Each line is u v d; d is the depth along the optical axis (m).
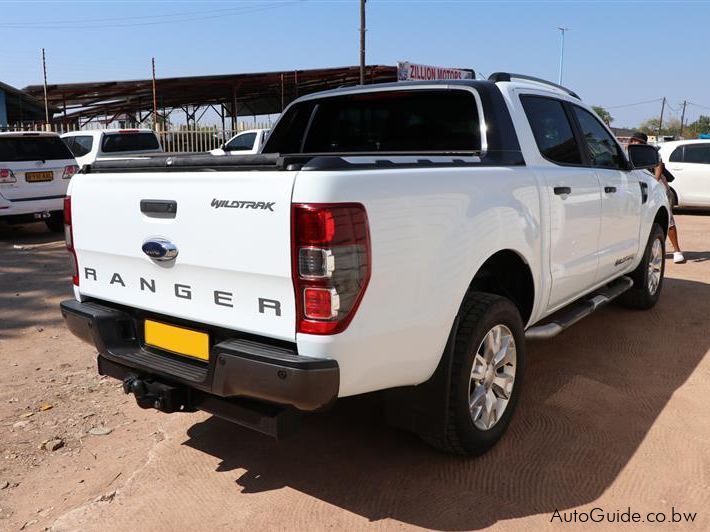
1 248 9.52
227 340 2.61
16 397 4.05
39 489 3.05
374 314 2.49
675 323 5.47
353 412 3.77
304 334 2.39
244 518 2.79
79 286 3.30
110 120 32.78
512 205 3.26
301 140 4.68
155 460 3.28
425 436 3.05
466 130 3.87
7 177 9.49
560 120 4.17
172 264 2.77
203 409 2.83
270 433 2.59
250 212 2.45
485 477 3.07
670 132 80.62
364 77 22.95
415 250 2.62
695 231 11.21
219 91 26.31
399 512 2.81
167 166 2.81
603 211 4.41
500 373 3.36
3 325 5.55
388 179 2.52
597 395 3.98
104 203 3.02
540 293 3.66
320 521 2.75
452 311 2.84
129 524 2.76
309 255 2.32
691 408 3.79
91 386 4.24
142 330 3.08
